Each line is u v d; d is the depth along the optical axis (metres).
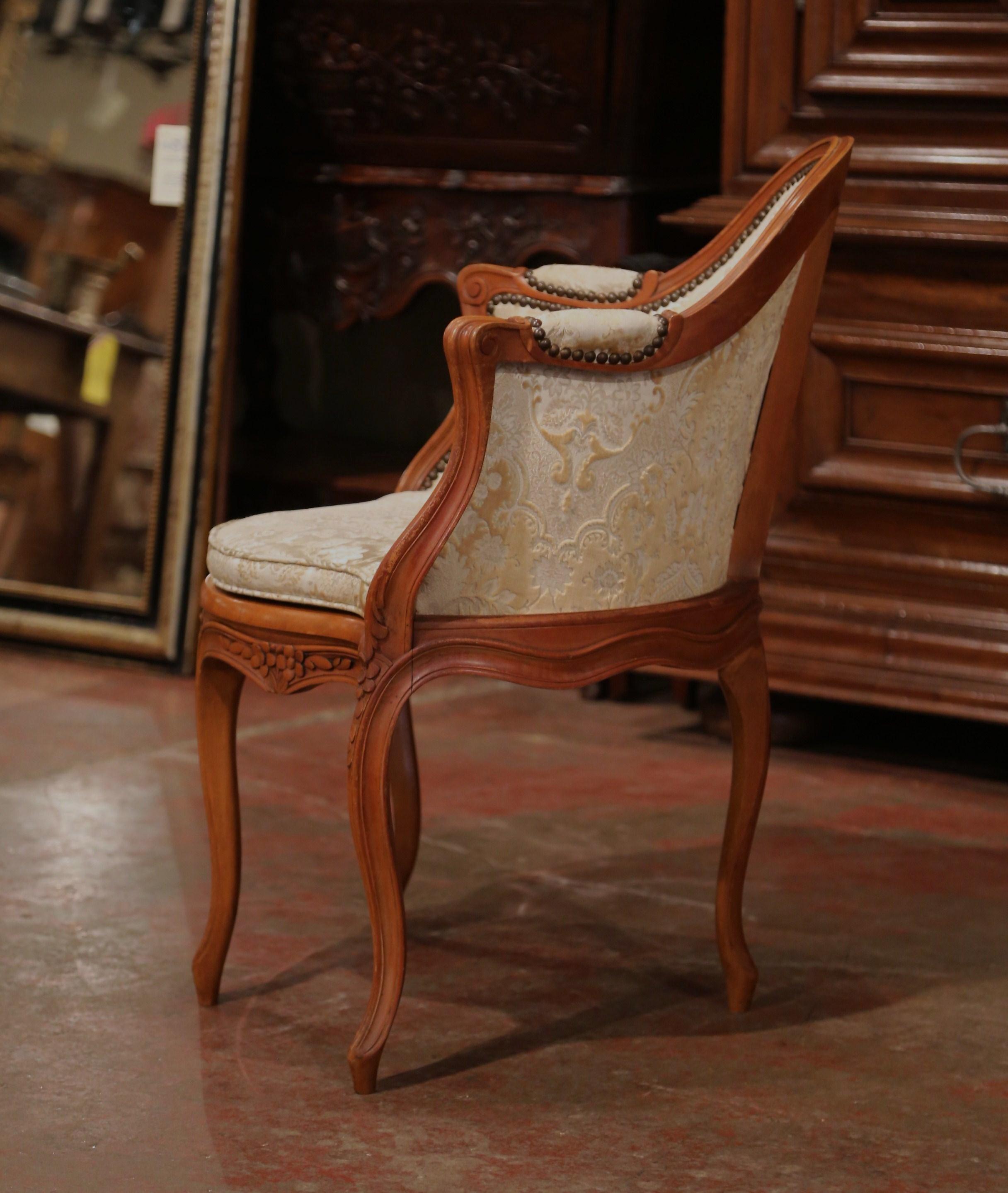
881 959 2.37
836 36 3.12
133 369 3.90
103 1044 2.07
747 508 2.22
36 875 2.63
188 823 2.89
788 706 3.40
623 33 3.58
